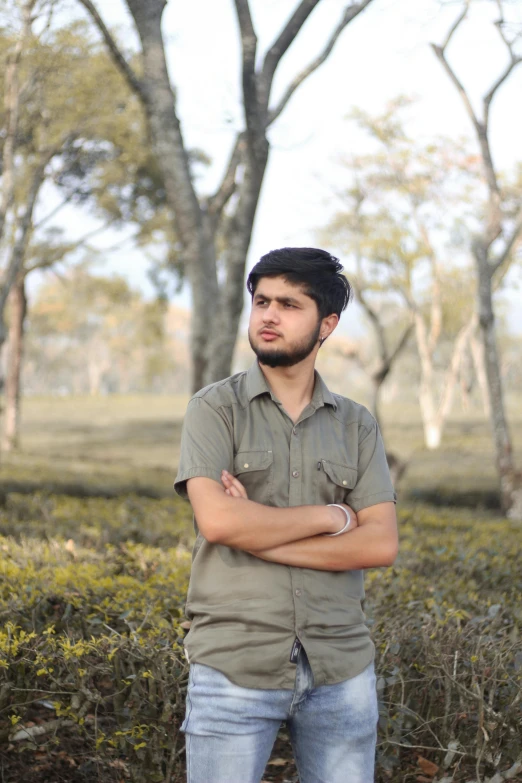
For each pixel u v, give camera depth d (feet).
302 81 26.08
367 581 14.25
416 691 10.06
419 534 24.23
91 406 142.51
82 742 10.41
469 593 13.92
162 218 66.85
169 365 180.96
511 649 10.07
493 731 9.23
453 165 64.95
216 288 28.30
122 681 9.05
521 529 29.04
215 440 6.69
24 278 75.87
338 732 6.48
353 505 6.93
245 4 23.70
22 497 27.89
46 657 9.36
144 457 86.69
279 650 6.31
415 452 83.46
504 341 156.46
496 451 39.78
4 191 44.32
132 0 25.57
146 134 57.31
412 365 151.74
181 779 9.40
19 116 45.65
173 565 15.16
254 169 25.39
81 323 179.52
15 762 9.93
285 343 6.63
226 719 6.25
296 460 6.75
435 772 9.68
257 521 6.38
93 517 23.97
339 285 6.82
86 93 47.70
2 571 13.83
